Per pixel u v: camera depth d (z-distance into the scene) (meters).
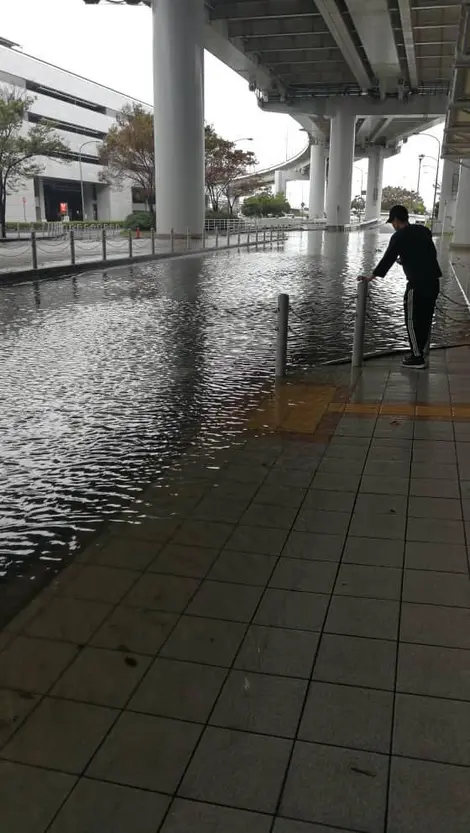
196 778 2.04
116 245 31.88
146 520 3.90
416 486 4.25
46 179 69.31
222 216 56.34
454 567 3.24
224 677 2.50
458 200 31.70
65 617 2.94
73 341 9.51
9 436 5.53
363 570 3.24
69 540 3.77
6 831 1.88
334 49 41.16
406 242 7.14
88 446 5.27
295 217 87.56
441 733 2.19
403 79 46.78
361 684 2.43
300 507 3.99
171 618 2.89
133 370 7.80
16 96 56.16
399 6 29.09
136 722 2.29
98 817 1.92
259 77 46.34
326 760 2.09
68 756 2.15
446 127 14.67
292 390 6.82
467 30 9.48
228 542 3.58
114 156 51.75
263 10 34.34
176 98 31.03
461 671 2.49
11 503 4.26
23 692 2.46
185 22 30.20
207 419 5.89
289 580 3.17
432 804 1.92
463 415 5.80
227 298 14.23
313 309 12.73
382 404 6.19
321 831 1.85
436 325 10.79
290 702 2.35
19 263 20.78
